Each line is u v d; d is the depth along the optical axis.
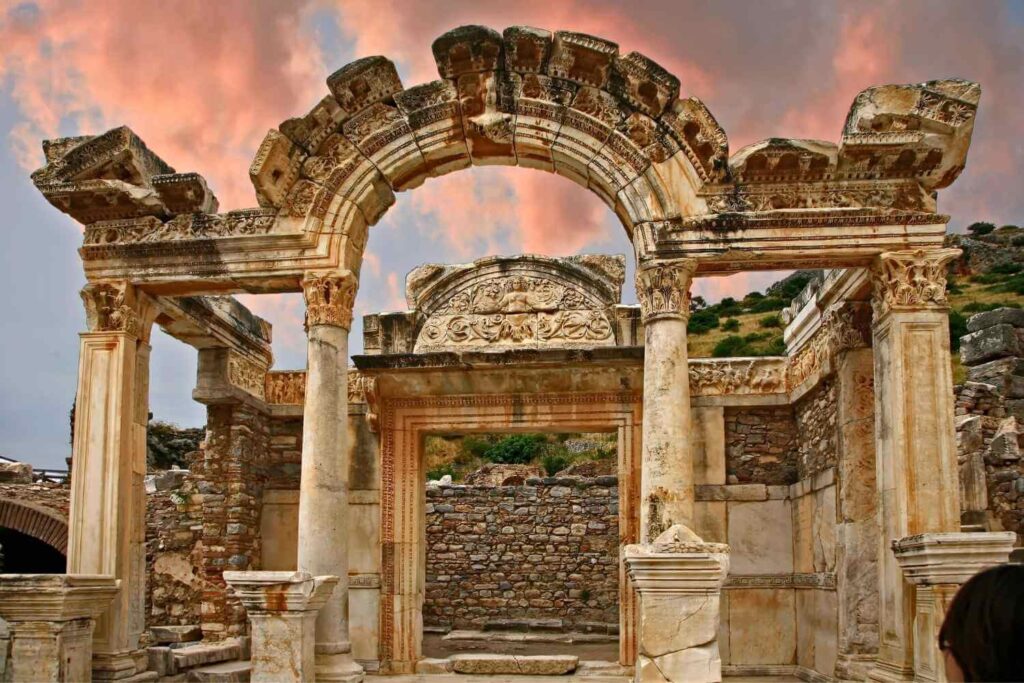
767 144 12.71
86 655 12.08
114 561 13.11
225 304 17.20
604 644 21.72
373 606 17.27
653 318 12.78
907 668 11.70
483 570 24.41
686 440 12.42
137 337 14.05
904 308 12.42
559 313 18.14
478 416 17.81
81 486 13.30
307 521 12.82
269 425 18.77
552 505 24.59
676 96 13.08
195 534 17.73
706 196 12.99
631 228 13.55
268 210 13.73
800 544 16.59
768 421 17.61
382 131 13.66
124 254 13.83
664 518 12.14
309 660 11.84
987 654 2.45
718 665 10.37
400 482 17.75
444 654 19.78
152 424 29.61
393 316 18.31
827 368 14.85
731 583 16.92
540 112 13.44
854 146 12.49
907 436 12.13
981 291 50.94
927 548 10.45
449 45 13.34
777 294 67.81
